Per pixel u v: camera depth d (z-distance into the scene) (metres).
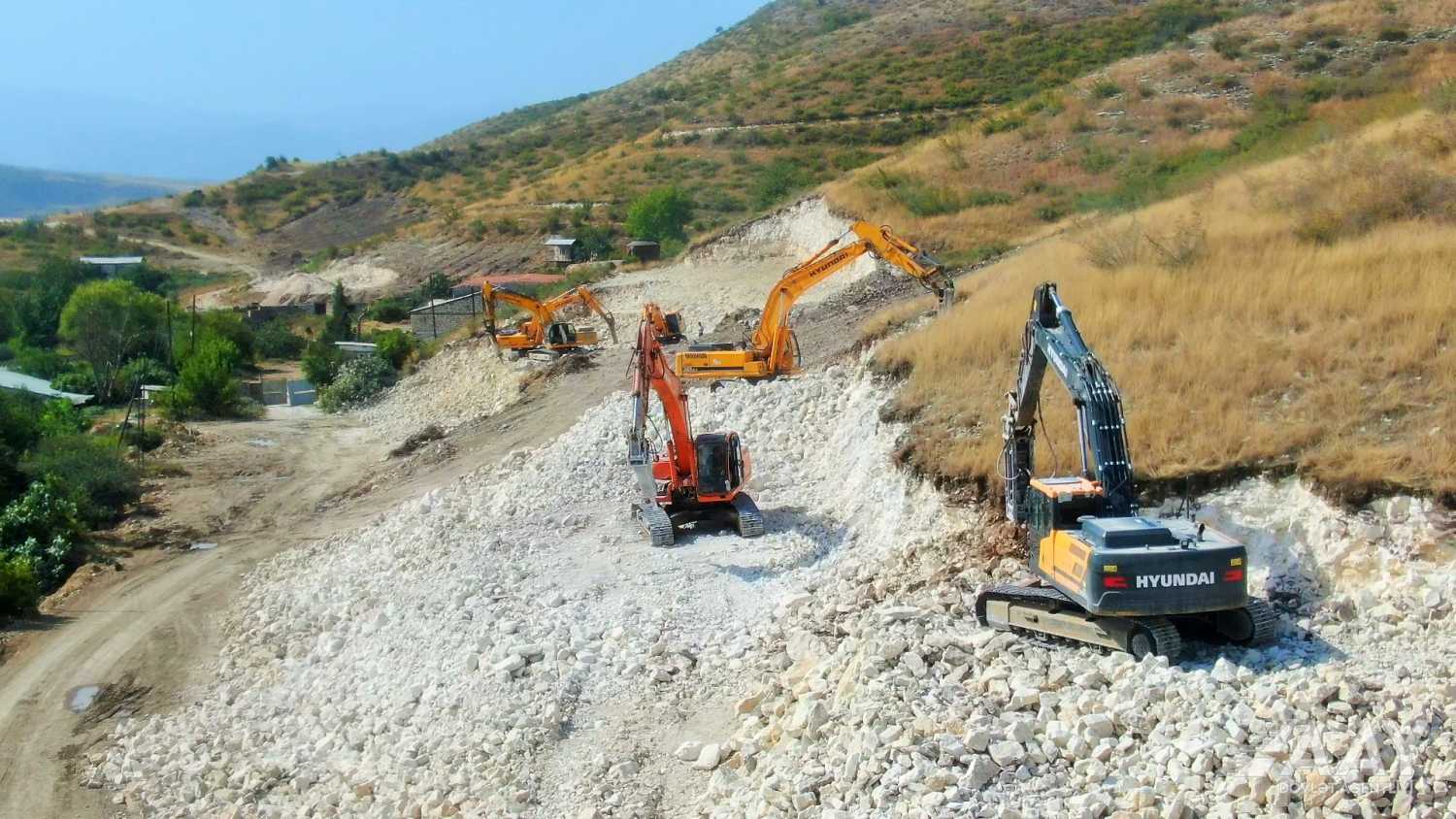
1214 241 26.12
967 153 54.94
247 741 17.86
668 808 12.95
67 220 140.12
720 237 56.09
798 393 27.16
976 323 24.14
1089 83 60.38
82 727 19.62
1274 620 12.45
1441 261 20.61
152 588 26.77
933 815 10.27
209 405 50.47
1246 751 10.43
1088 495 13.26
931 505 18.44
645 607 18.08
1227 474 15.41
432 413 47.47
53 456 35.44
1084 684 12.00
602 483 26.02
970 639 13.51
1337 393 16.34
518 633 17.59
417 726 16.23
